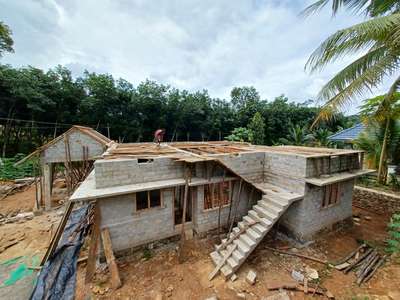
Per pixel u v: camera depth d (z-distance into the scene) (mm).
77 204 10883
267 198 7547
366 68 7449
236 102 46938
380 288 5258
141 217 6875
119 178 6590
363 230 8648
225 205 8328
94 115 23078
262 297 5059
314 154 7785
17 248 7262
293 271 5945
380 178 12172
